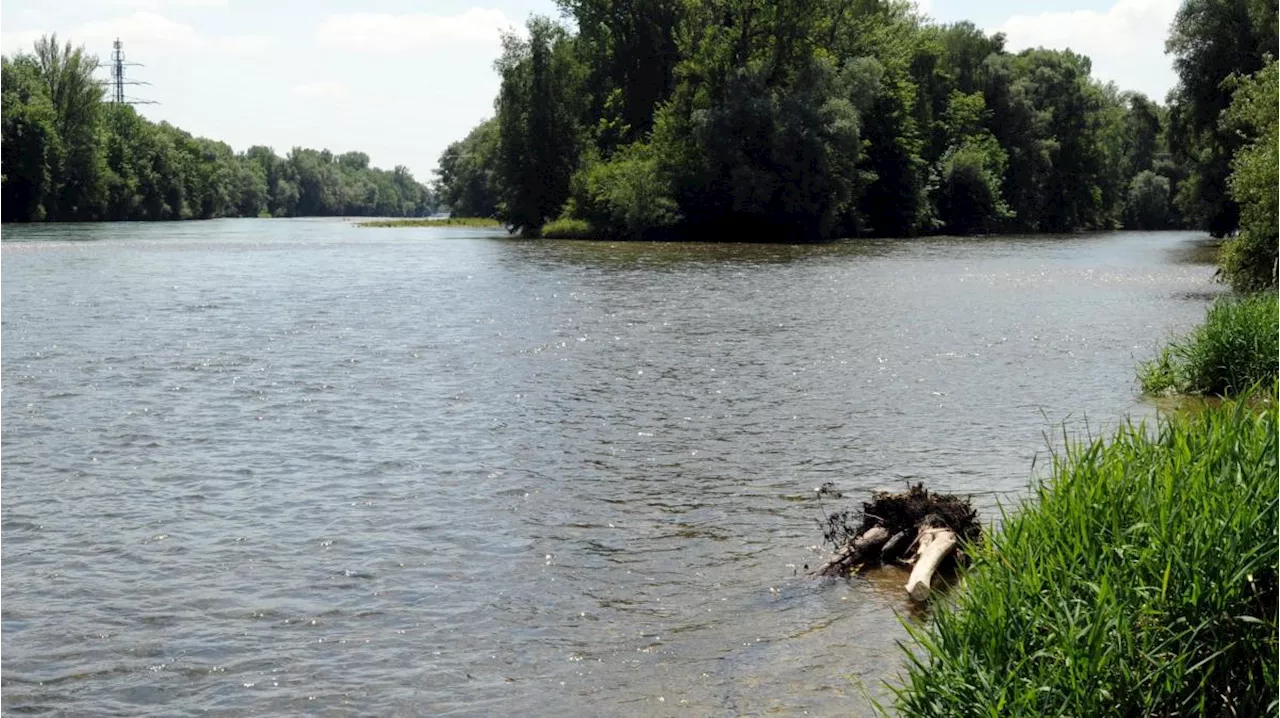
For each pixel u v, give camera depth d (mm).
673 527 10922
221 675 7547
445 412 16781
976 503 11461
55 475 13070
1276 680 5289
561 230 72938
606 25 79875
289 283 38688
